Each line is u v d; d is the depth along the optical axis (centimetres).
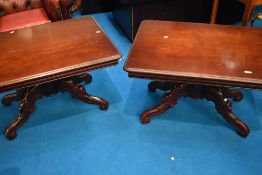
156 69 130
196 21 267
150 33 161
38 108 185
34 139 163
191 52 142
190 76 127
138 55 141
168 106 165
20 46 152
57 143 160
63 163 148
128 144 157
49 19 212
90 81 207
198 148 153
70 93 181
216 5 243
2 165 148
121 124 170
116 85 204
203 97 163
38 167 146
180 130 165
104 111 180
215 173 140
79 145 158
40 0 230
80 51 145
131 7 231
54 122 174
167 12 247
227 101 157
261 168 142
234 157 148
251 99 188
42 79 131
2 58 142
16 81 126
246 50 144
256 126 166
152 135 162
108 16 315
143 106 184
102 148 156
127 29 258
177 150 153
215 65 132
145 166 145
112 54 142
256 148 152
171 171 142
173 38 156
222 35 158
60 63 136
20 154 154
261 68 129
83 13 319
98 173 143
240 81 123
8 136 161
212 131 164
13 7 227
